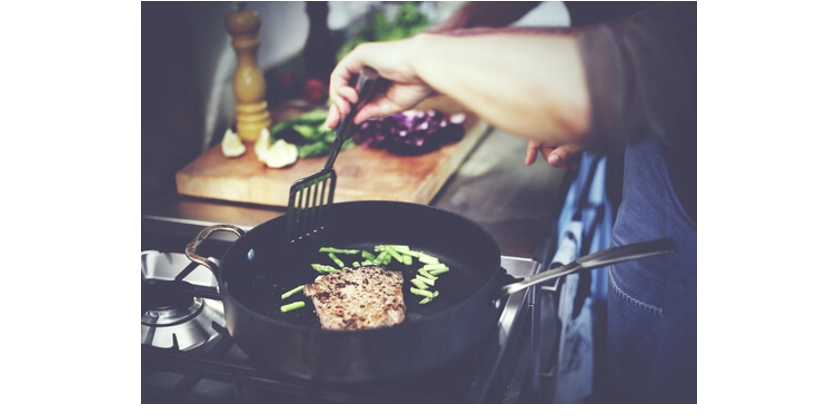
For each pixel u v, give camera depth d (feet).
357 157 4.93
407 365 3.14
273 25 5.34
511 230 4.39
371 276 3.66
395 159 4.90
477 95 3.32
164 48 4.61
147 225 4.40
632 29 3.24
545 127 3.27
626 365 4.01
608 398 4.17
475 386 3.24
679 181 3.61
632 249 3.22
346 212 4.00
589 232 4.79
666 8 3.32
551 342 4.21
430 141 4.95
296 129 5.04
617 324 4.00
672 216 3.67
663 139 3.59
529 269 3.87
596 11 3.83
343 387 3.21
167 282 3.82
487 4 4.36
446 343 3.18
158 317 3.63
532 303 3.81
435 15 5.79
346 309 3.44
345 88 3.78
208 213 4.57
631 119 3.21
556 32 3.26
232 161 4.87
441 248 3.98
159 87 4.62
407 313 3.58
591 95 3.17
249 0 5.14
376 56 3.64
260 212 4.59
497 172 5.04
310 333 3.08
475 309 3.24
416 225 3.99
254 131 5.07
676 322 3.77
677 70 3.25
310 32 5.58
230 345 3.48
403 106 3.90
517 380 3.99
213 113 5.07
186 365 3.35
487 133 5.55
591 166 4.80
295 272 3.83
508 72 3.24
